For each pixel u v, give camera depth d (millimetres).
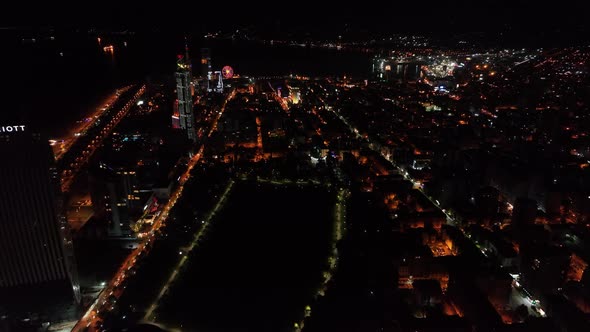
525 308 188250
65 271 194625
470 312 178625
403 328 171625
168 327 185500
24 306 191500
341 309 184500
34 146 181250
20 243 186000
